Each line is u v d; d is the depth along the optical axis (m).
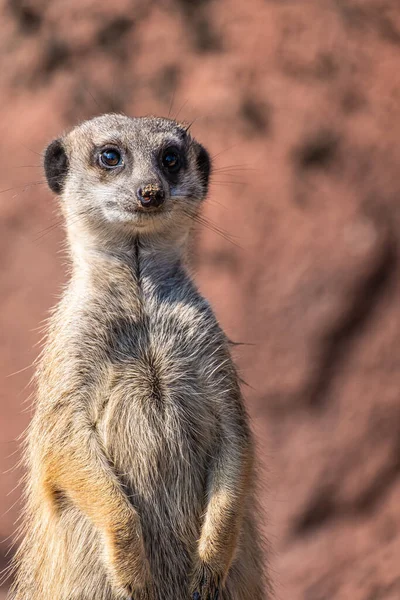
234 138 12.75
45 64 13.37
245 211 12.49
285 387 12.12
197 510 6.88
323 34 13.18
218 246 12.43
